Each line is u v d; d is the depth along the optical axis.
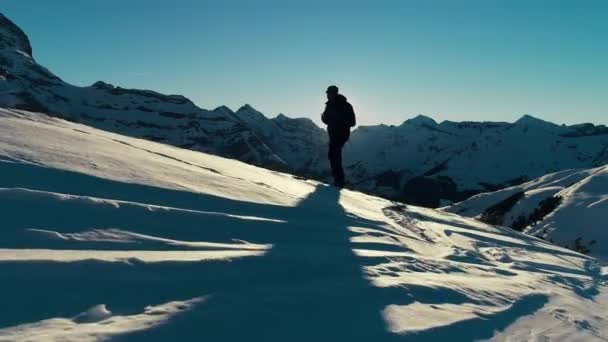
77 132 9.41
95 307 2.99
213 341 2.86
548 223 31.25
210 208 6.32
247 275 4.09
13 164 5.48
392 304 4.18
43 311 2.80
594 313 5.82
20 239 3.80
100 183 5.84
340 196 11.34
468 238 11.42
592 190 36.50
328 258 5.29
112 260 3.60
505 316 4.69
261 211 6.95
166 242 4.59
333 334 3.32
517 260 9.61
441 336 3.72
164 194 6.23
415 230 10.03
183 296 3.41
